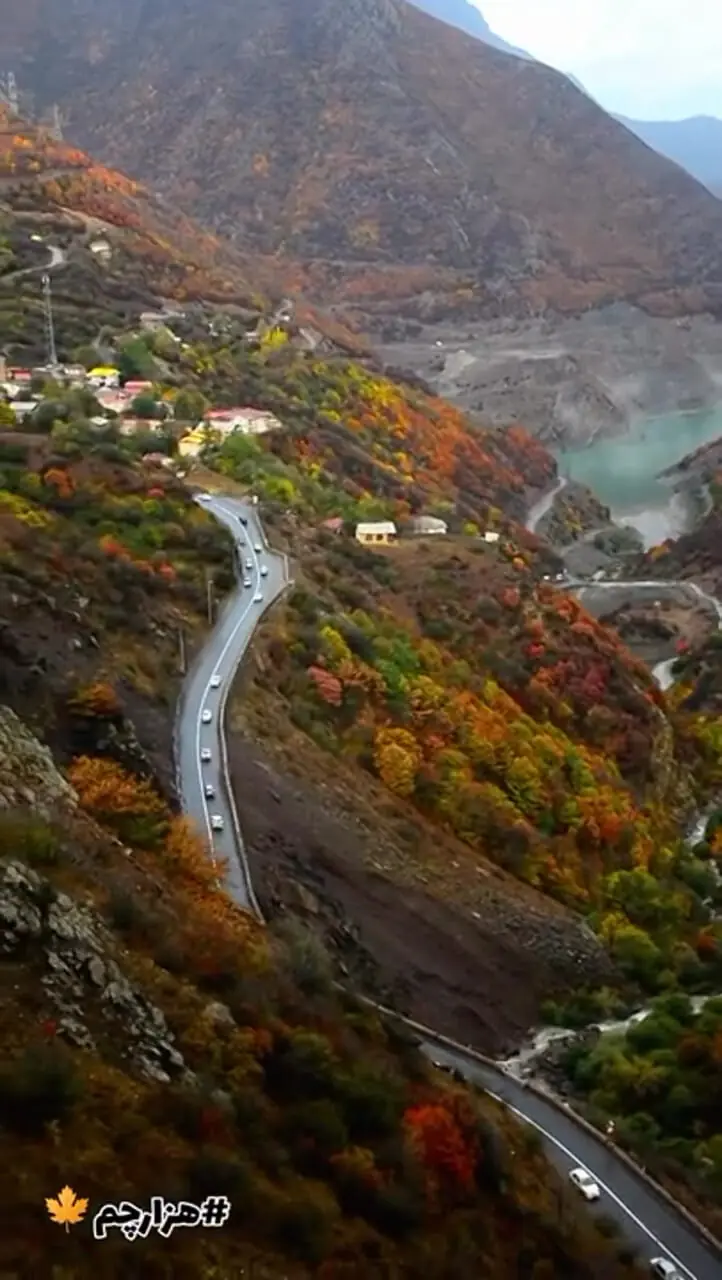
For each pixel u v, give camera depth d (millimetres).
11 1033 27938
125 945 34812
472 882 68312
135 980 33031
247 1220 26875
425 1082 41656
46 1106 26094
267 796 61688
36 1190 24250
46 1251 23047
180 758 62531
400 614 99438
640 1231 44625
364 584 100250
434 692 84562
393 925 60188
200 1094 29672
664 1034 59594
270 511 105875
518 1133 46469
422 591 105000
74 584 69250
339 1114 32812
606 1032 61781
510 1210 36156
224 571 86438
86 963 31281
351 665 79625
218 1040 32656
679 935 77562
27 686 55656
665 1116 54375
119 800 48188
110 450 97188
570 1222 40594
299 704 74000
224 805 58531
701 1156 50594
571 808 83250
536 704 97438
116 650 67688
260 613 81562
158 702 65812
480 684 92688
